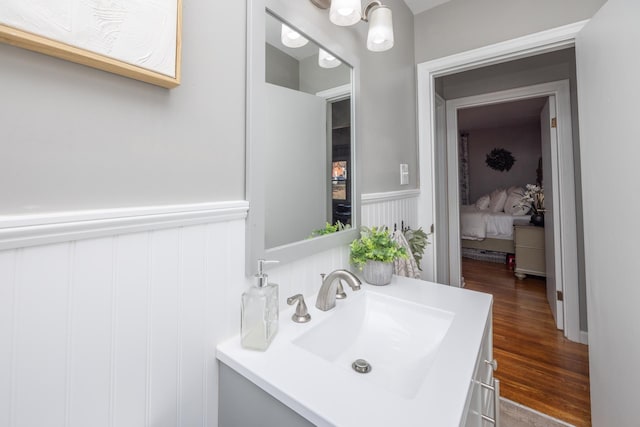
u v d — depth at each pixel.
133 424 0.55
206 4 0.66
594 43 1.25
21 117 0.42
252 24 0.75
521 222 3.99
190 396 0.65
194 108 0.64
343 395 0.53
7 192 0.41
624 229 1.09
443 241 2.71
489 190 5.53
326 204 1.06
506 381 1.73
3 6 0.38
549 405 1.53
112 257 0.52
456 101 2.72
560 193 2.23
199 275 0.66
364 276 1.17
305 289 0.99
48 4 0.42
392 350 0.92
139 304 0.56
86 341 0.49
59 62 0.45
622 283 1.10
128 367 0.54
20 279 0.42
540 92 2.31
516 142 5.24
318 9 1.02
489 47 1.67
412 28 1.92
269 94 0.83
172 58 0.57
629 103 1.05
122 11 0.50
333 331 0.87
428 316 0.92
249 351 0.68
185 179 0.62
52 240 0.44
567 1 1.46
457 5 1.78
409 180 1.86
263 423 0.60
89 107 0.48
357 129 1.21
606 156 1.19
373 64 1.42
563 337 2.22
